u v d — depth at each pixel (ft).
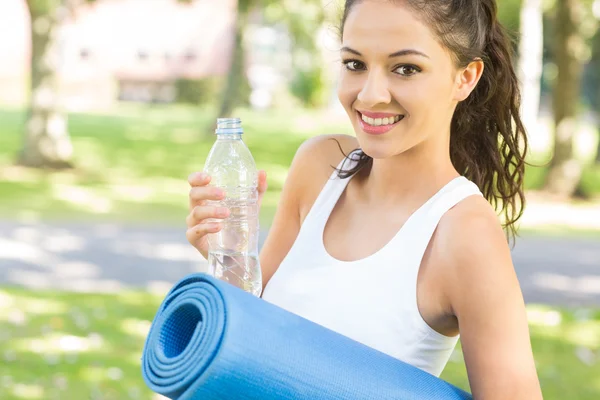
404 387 4.97
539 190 50.01
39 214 37.88
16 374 17.34
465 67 5.55
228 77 80.48
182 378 4.56
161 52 125.18
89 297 23.95
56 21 53.01
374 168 5.95
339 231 6.01
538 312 24.35
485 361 5.15
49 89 53.01
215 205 6.18
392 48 5.25
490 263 5.20
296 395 4.65
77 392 16.49
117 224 36.01
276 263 6.73
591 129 114.52
